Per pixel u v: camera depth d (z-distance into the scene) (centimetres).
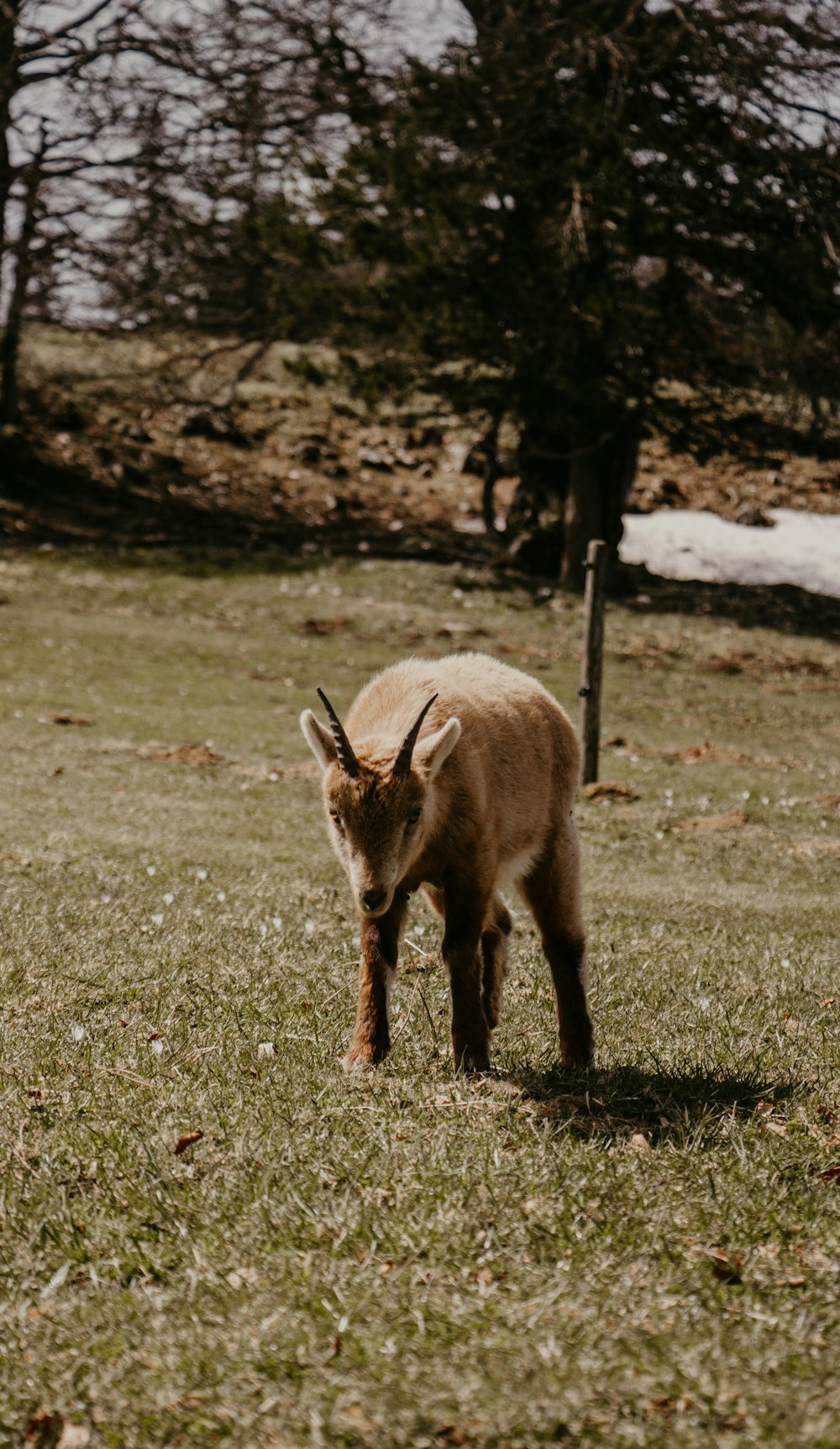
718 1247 393
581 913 643
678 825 1413
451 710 572
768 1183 438
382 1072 542
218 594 3022
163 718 1934
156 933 791
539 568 3459
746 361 3047
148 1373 329
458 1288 367
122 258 3519
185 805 1347
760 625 3234
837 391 2981
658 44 2908
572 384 2870
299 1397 316
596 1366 325
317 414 4734
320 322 3150
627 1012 689
